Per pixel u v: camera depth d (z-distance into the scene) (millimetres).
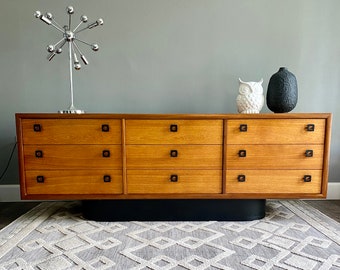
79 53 1887
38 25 1858
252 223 1539
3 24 1846
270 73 1946
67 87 1915
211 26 1910
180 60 1931
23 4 1840
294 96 1646
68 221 1565
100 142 1485
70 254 1187
